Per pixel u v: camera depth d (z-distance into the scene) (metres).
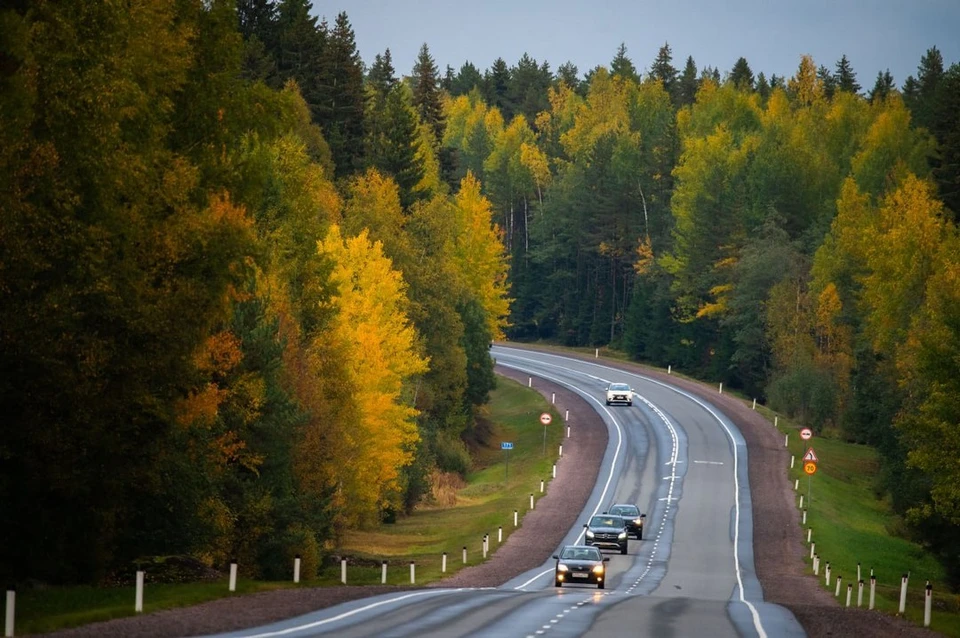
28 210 99.25
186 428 142.12
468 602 123.75
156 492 134.62
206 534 152.00
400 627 94.25
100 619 93.12
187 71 136.12
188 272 124.19
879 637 105.44
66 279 106.38
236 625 92.25
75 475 117.00
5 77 99.25
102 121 104.06
